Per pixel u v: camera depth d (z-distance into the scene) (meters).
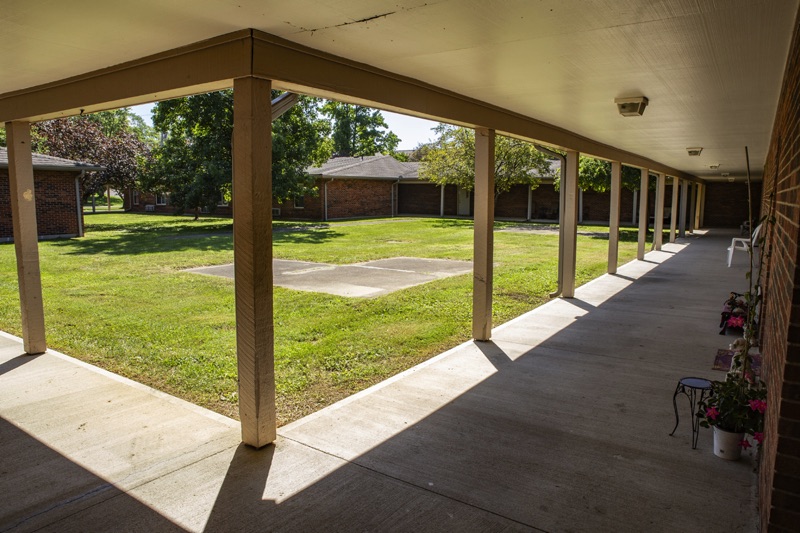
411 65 4.33
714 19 3.21
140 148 31.80
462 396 4.85
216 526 2.99
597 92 5.34
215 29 3.42
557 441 4.00
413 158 56.06
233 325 7.34
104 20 3.21
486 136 6.15
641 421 4.34
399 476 3.51
